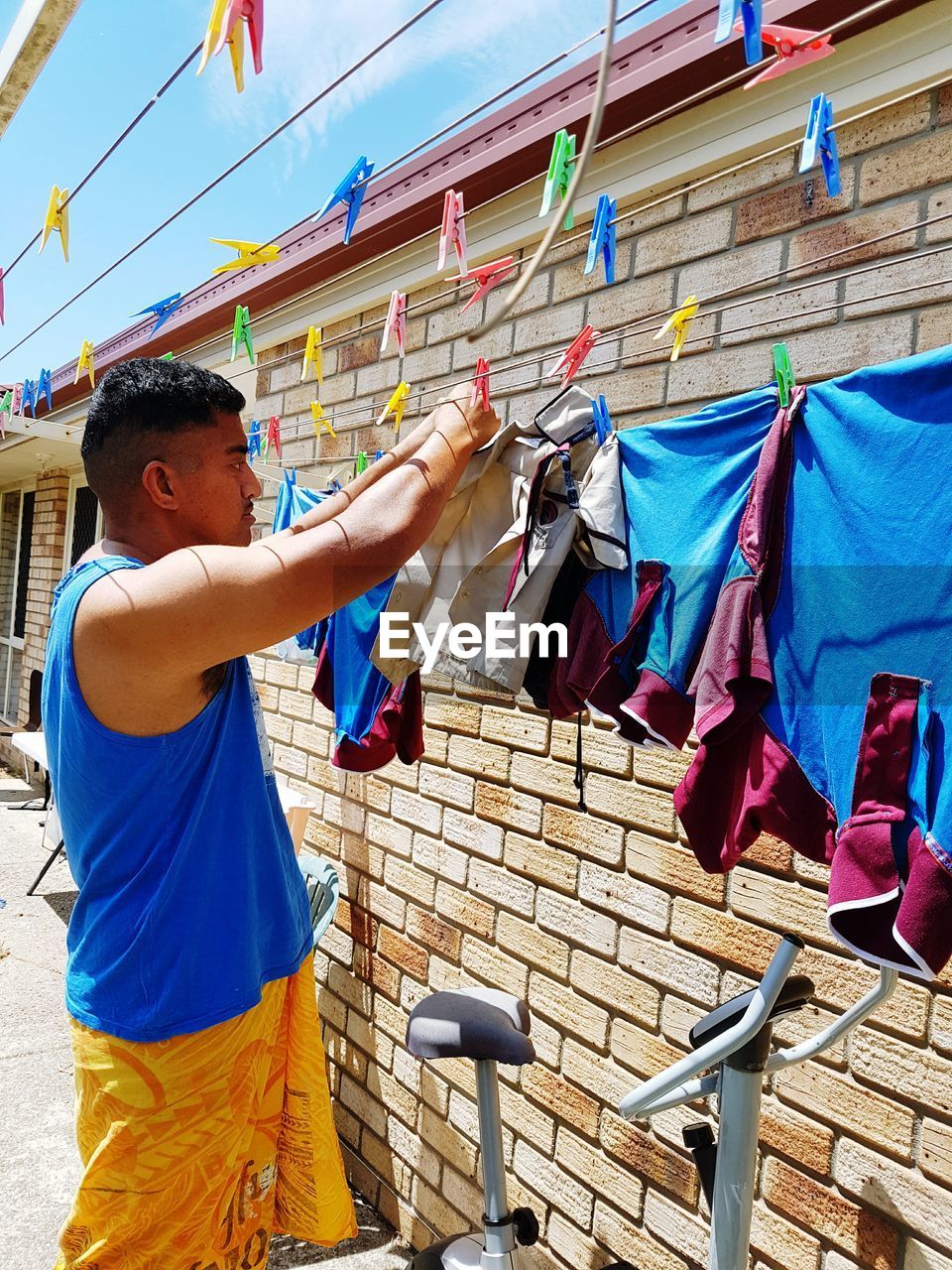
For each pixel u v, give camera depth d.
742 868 1.73
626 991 1.96
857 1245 1.51
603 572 1.29
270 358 3.59
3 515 9.09
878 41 1.50
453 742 2.53
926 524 0.92
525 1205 2.21
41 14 1.11
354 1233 1.44
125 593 1.00
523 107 2.16
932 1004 1.43
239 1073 1.21
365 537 1.01
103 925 1.17
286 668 3.49
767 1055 1.20
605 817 2.04
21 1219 2.52
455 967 2.48
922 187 1.47
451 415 1.18
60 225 1.43
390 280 2.78
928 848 0.86
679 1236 1.81
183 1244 1.18
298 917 1.37
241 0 0.87
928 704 0.90
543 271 2.22
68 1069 3.33
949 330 1.43
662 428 1.21
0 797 7.26
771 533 1.05
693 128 1.81
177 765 1.14
